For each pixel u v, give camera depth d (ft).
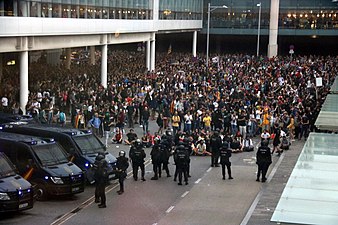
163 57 267.59
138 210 68.49
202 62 230.07
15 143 71.87
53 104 127.75
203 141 105.29
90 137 82.38
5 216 64.59
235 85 163.32
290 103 134.82
